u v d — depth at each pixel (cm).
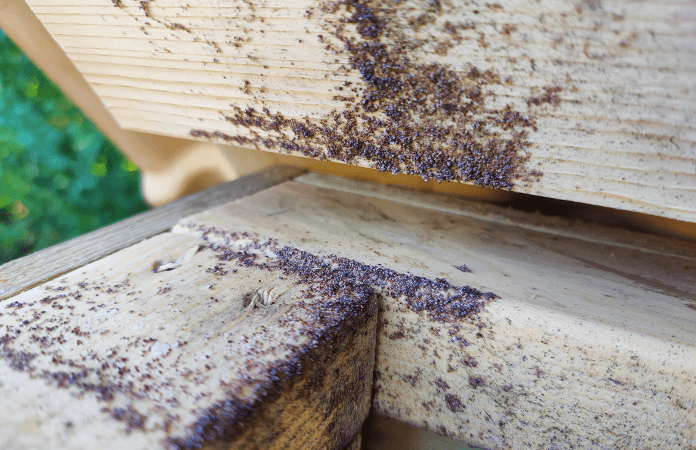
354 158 11
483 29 9
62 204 42
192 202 15
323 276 11
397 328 11
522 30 9
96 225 43
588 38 8
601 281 11
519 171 10
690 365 9
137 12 11
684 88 8
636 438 10
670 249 12
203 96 12
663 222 13
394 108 10
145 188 23
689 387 9
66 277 11
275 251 12
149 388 8
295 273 11
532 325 10
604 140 9
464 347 10
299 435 9
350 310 10
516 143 9
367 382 11
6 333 9
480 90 9
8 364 9
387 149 10
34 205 43
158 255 12
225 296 10
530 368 10
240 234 13
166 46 11
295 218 13
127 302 10
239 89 11
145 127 13
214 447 8
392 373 11
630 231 13
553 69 9
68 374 9
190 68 11
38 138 39
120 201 43
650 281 11
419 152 10
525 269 11
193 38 11
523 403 10
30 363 9
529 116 9
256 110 11
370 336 11
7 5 13
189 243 12
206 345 9
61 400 8
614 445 10
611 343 9
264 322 10
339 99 10
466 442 11
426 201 14
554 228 13
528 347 10
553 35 8
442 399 11
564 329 10
